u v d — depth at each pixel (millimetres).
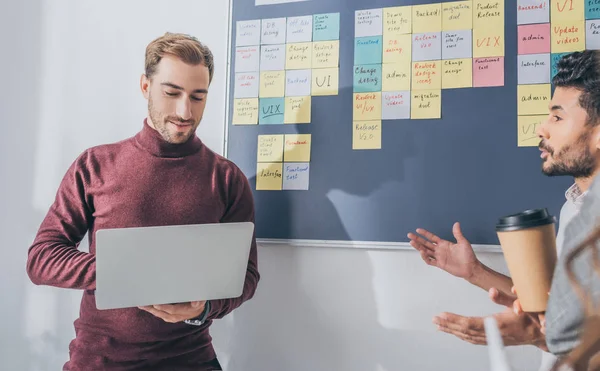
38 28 1777
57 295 1684
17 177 1749
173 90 1375
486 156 1424
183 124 1384
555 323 739
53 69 1760
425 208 1458
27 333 1691
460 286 1424
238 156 1609
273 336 1546
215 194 1421
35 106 1760
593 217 733
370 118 1519
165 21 1712
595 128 1315
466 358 1402
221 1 1679
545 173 1371
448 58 1474
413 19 1508
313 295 1531
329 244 1516
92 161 1402
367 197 1504
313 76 1575
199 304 1240
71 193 1381
